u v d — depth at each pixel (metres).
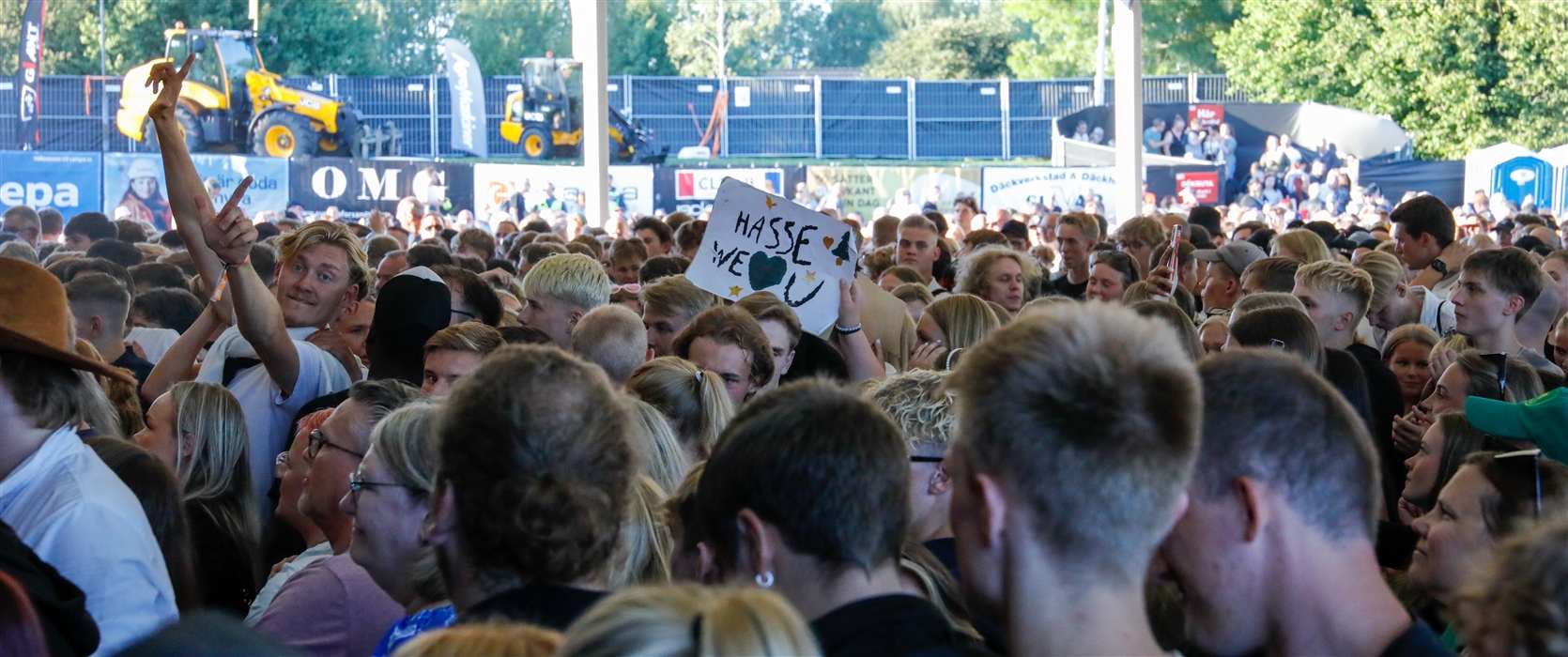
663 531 2.67
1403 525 3.59
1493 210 21.50
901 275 7.27
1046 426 1.71
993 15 50.75
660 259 7.36
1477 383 4.10
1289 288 5.80
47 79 25.92
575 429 2.14
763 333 4.27
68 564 2.52
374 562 2.62
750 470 1.99
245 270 4.12
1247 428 1.82
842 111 31.31
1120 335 1.77
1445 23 31.08
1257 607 1.83
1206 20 39.81
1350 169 25.08
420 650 1.54
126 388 4.53
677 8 50.69
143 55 38.31
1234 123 26.05
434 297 4.48
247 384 4.48
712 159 30.80
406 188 22.06
